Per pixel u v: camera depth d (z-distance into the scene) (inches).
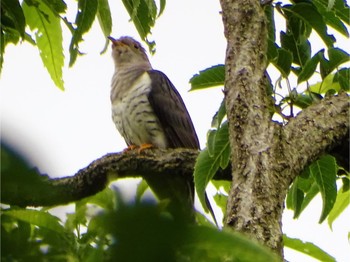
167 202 79.3
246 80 246.1
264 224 206.7
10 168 74.0
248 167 223.3
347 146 285.6
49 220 141.3
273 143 232.5
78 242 125.4
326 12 328.5
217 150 279.1
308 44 319.9
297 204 336.2
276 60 291.3
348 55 306.2
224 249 86.8
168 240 76.5
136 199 76.9
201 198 280.2
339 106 268.5
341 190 362.9
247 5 266.2
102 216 76.7
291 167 232.7
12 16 312.5
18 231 108.0
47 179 88.4
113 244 75.9
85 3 332.5
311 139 250.7
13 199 89.5
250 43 257.1
